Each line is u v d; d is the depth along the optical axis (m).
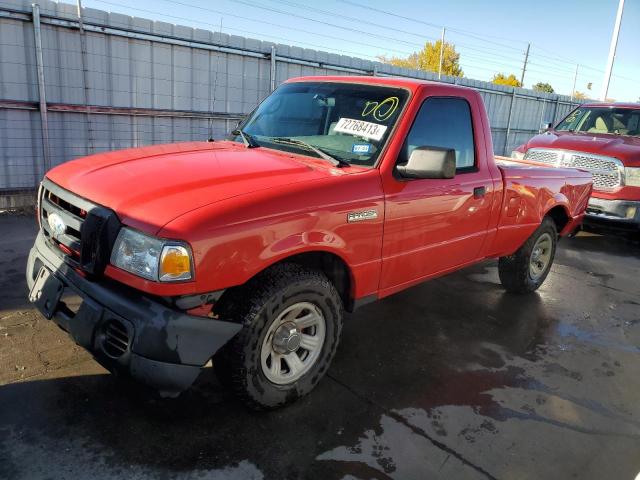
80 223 2.71
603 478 2.70
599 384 3.66
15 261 4.96
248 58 8.92
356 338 4.05
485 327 4.45
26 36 6.62
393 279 3.53
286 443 2.74
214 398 3.08
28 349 3.42
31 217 6.52
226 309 2.72
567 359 4.00
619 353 4.18
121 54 7.48
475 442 2.89
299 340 2.99
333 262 3.21
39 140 7.04
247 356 2.70
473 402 3.29
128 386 3.10
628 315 5.01
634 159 7.34
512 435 2.99
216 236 2.45
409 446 2.81
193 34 8.09
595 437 3.04
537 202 4.78
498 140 16.67
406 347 3.96
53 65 6.92
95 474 2.42
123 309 2.46
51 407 2.86
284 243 2.72
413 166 3.19
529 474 2.68
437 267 3.92
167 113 8.15
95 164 3.19
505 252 4.70
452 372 3.65
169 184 2.72
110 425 2.76
